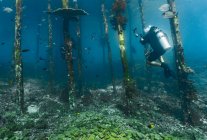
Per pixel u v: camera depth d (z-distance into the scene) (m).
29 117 12.33
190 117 13.02
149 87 19.66
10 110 13.18
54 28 41.12
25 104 15.00
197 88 21.25
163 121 12.92
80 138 8.33
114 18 12.70
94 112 11.96
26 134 9.45
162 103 16.69
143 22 19.61
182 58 13.08
